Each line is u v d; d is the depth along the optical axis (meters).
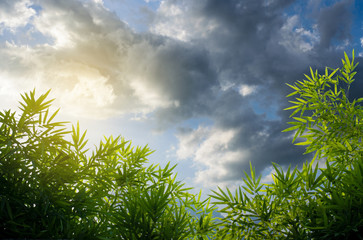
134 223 2.57
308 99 3.24
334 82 3.22
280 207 2.74
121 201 2.89
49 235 2.20
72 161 2.61
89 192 2.55
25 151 2.30
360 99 3.03
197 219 3.27
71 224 2.50
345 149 2.93
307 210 2.54
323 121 3.19
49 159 2.49
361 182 2.24
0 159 2.20
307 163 2.68
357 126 2.97
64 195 2.37
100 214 2.60
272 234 2.70
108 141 2.82
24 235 2.12
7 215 2.10
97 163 2.69
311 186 2.62
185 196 3.38
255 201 2.79
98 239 2.41
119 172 3.06
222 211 2.82
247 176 2.84
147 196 2.64
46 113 2.42
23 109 2.36
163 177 3.32
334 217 2.44
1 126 2.32
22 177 2.22
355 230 2.14
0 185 2.16
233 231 2.79
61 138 2.47
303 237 2.54
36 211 2.19
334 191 2.31
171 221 2.82
